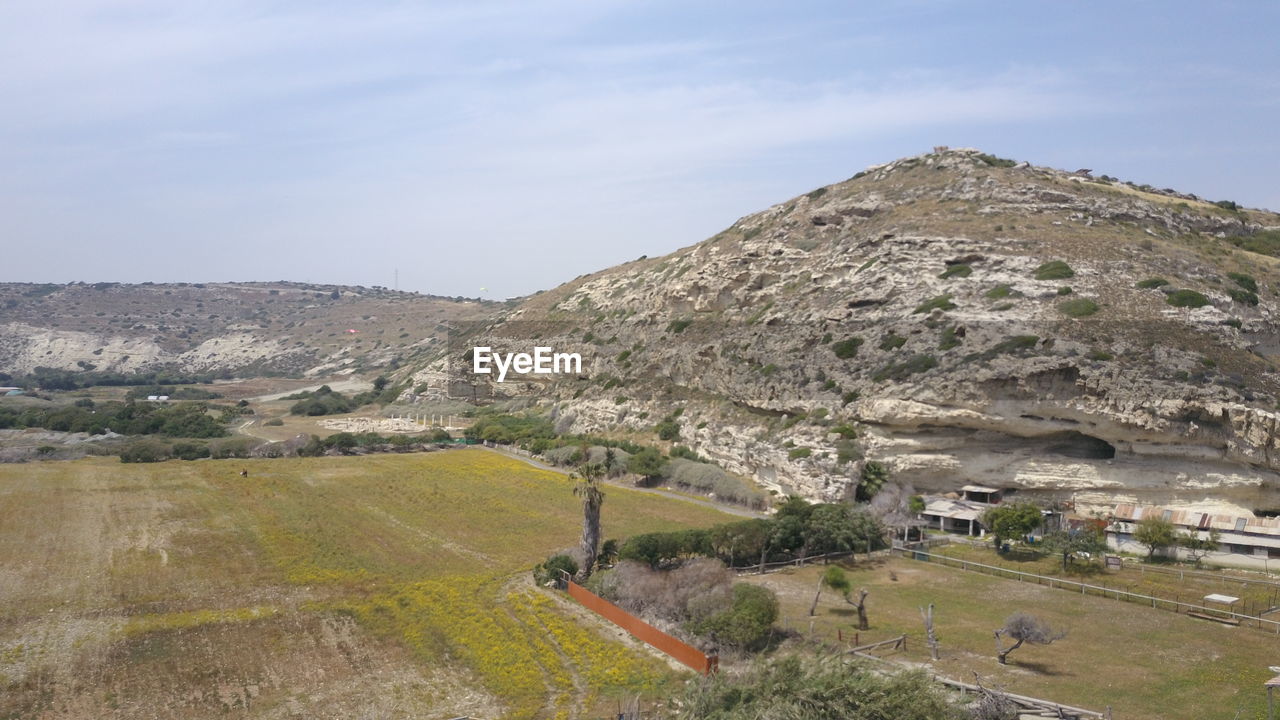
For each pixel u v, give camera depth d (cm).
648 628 4241
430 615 4691
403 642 4341
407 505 7694
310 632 4466
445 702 3662
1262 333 7269
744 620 4094
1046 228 8994
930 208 10156
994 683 3544
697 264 12662
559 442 10731
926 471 6981
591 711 3503
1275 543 5391
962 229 9056
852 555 5944
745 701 2886
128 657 4094
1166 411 6019
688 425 9944
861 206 10912
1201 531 5762
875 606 4797
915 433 7031
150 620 4581
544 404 13875
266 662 4075
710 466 8588
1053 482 6544
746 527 5738
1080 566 5562
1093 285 7550
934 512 6644
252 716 3519
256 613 4712
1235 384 6097
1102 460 6425
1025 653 4016
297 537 6394
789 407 8338
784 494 7600
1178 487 6072
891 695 2741
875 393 7344
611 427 11344
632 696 3609
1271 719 3084
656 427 10538
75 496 7694
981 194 10175
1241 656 3950
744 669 3259
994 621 4516
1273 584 5075
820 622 4491
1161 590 4994
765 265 11069
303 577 5388
